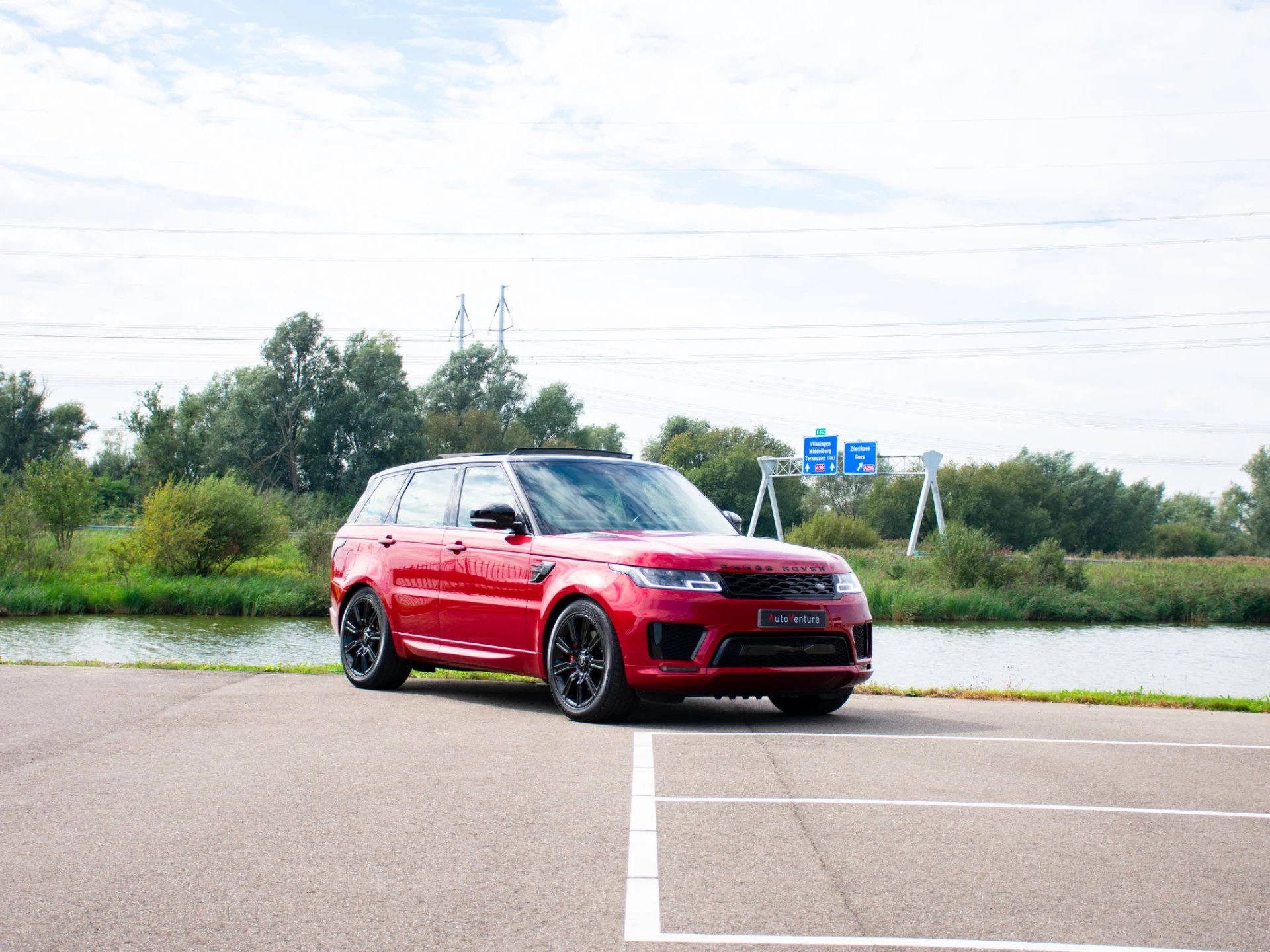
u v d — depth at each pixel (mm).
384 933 3148
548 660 7273
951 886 3648
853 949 3055
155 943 3053
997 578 41094
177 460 68688
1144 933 3215
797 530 61281
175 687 8273
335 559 9469
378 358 70000
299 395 68562
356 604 9109
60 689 8000
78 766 5387
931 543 42969
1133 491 102750
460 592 8055
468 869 3768
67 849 3982
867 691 9352
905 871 3809
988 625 34562
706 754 5895
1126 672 21359
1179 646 28000
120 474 84562
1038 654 24797
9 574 35094
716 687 6734
